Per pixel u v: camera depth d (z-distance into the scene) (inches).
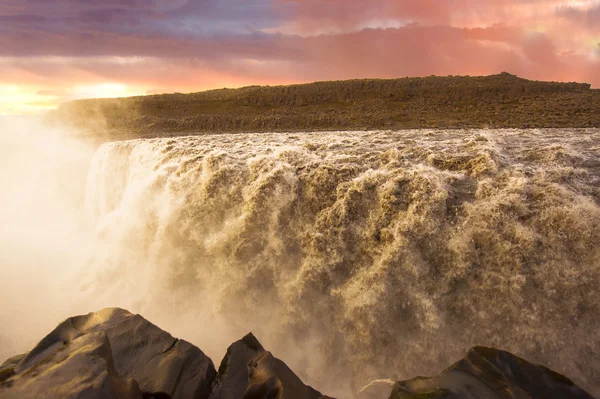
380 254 204.1
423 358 185.3
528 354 166.2
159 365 149.3
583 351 159.6
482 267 180.1
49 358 135.1
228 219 271.7
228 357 159.2
